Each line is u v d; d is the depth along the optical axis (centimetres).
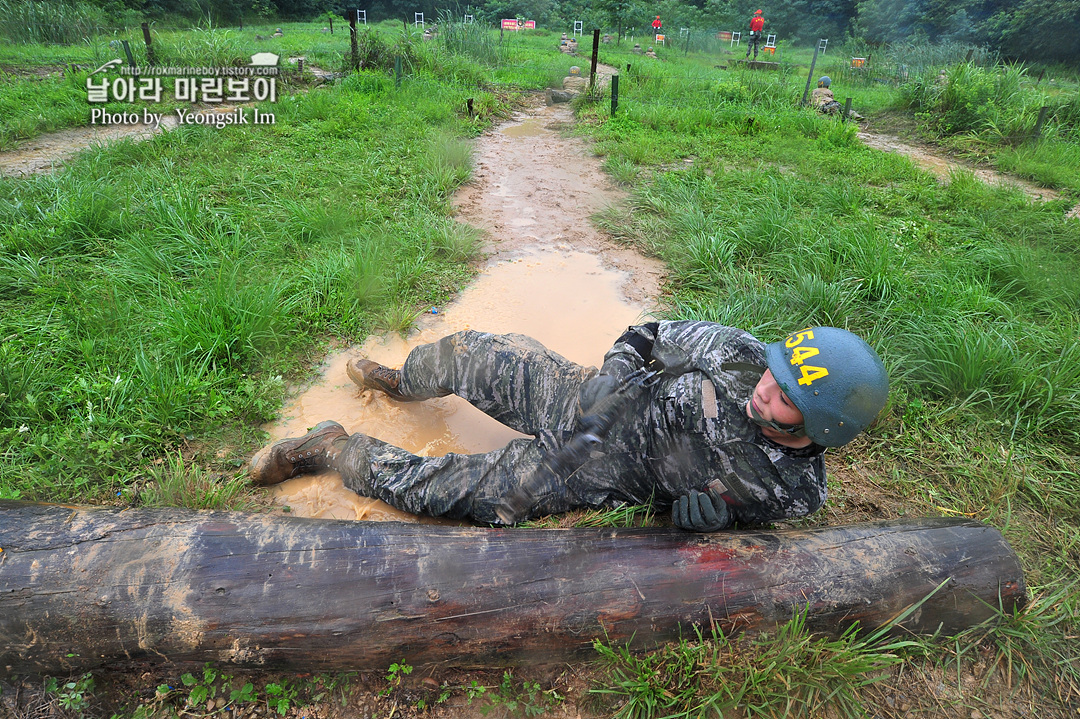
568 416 245
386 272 442
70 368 327
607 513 254
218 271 425
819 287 427
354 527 210
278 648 190
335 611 191
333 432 282
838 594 208
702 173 712
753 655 205
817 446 205
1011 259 488
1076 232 580
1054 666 221
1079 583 250
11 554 187
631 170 713
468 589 199
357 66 1229
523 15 3947
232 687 198
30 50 1330
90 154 627
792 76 1827
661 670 206
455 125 904
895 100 1224
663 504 251
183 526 201
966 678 216
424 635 195
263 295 385
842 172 797
